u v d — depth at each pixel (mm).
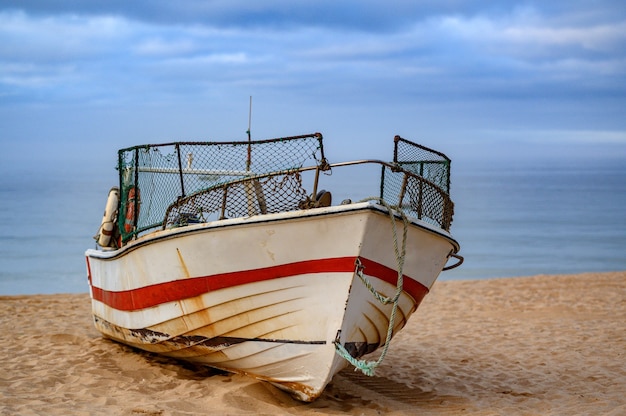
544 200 69000
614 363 9203
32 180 107000
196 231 6582
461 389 7875
